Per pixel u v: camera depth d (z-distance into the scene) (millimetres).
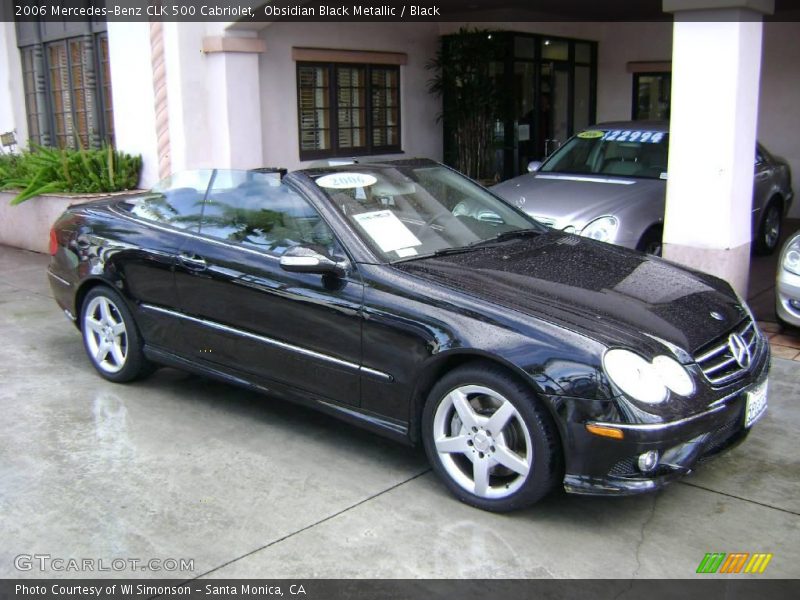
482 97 11305
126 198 5461
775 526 3588
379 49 11188
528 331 3498
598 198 7086
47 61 11586
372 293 3928
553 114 12664
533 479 3490
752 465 4156
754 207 8625
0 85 12328
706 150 6020
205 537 3512
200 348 4746
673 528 3574
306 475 4086
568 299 3723
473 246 4414
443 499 3838
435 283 3836
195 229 4812
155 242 4898
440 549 3410
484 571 3258
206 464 4203
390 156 11664
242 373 4574
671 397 3354
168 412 4895
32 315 7148
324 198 4312
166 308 4867
